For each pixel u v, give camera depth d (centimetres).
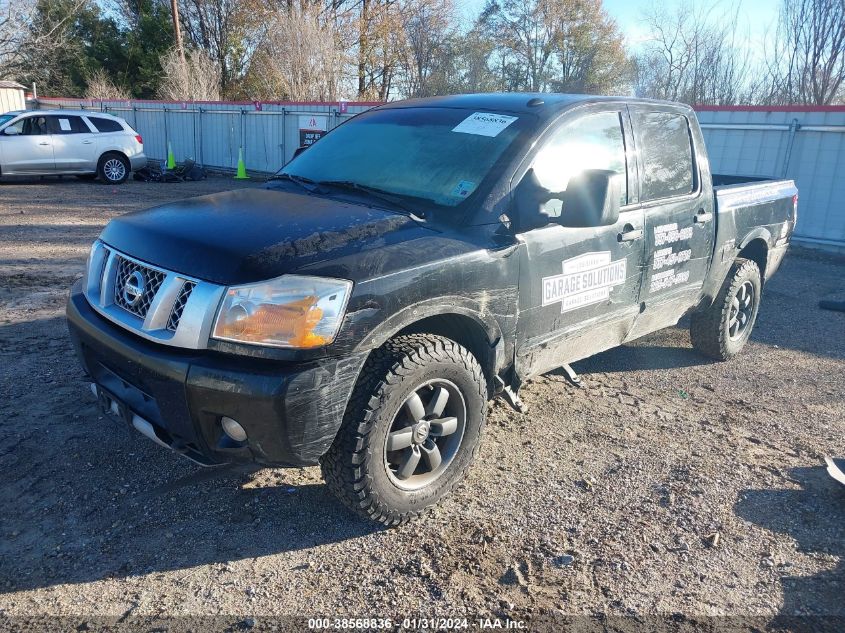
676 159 460
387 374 289
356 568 290
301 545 304
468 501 344
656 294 445
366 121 435
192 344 270
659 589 286
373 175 373
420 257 298
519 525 325
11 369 475
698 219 468
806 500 359
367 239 299
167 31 3822
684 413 464
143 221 327
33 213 1192
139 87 3809
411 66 3666
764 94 1936
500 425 430
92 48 3825
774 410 476
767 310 746
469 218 328
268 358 263
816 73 1797
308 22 2717
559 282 365
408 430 309
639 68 2417
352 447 287
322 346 267
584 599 278
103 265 329
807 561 309
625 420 448
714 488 367
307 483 354
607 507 345
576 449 404
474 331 338
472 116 387
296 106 1856
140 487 342
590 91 3778
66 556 290
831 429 448
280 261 272
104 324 309
